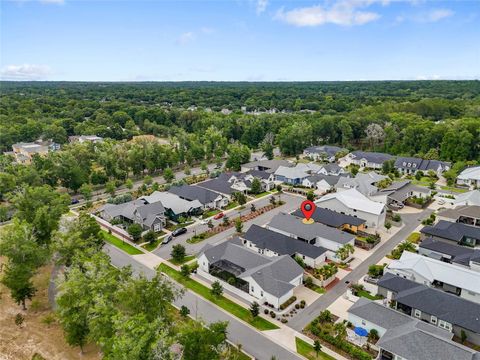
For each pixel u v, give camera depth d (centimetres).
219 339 2834
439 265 4394
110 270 3616
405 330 3209
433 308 3628
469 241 5559
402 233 6041
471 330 3356
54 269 5159
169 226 6344
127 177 9644
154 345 2481
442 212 6462
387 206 7219
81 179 8444
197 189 7550
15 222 4831
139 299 3103
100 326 3017
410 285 4019
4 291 4666
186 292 4316
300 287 4444
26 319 4066
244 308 4019
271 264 4400
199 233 6025
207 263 4697
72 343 3325
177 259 5062
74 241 4428
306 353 3319
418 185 8581
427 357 2883
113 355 2550
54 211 5819
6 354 3494
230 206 7375
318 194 8106
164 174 9262
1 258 5466
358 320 3591
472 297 4034
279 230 5828
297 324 3738
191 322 3116
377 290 4231
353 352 3253
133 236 5672
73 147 9688
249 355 3284
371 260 5097
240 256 4778
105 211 6756
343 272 4784
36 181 8031
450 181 8625
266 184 8450
